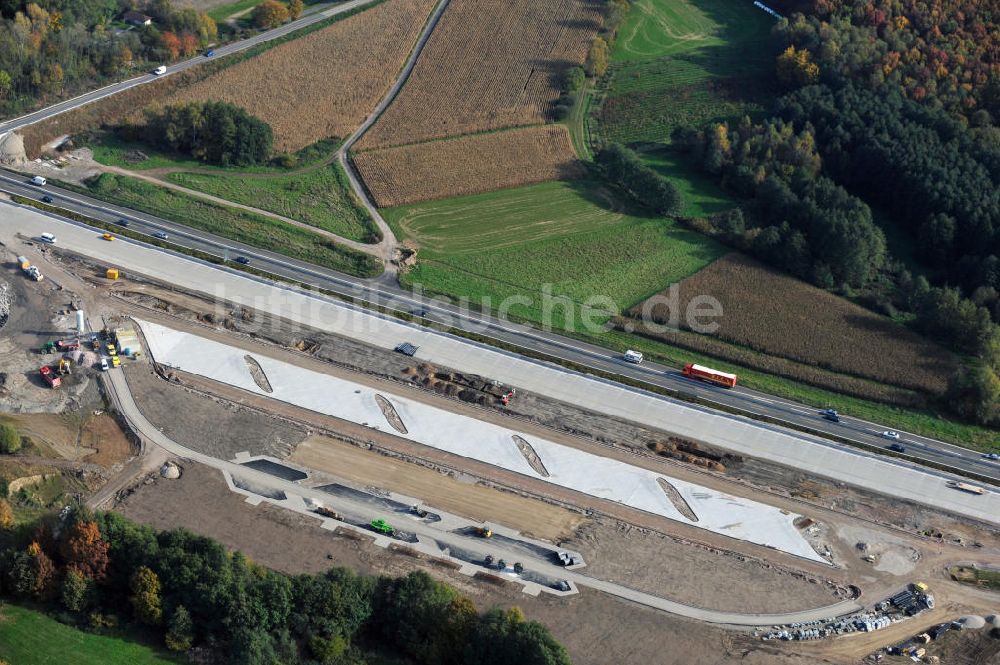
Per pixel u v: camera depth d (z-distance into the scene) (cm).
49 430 16662
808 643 14450
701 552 15888
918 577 15762
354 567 14862
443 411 18225
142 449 16700
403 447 17375
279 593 13425
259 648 12825
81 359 18288
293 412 17862
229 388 18212
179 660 13038
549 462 17362
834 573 15712
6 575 13400
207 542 14025
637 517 16462
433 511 16162
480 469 17100
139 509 15462
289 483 16375
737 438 18338
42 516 14738
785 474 17662
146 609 13300
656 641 14238
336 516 15812
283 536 15288
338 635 13350
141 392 17838
